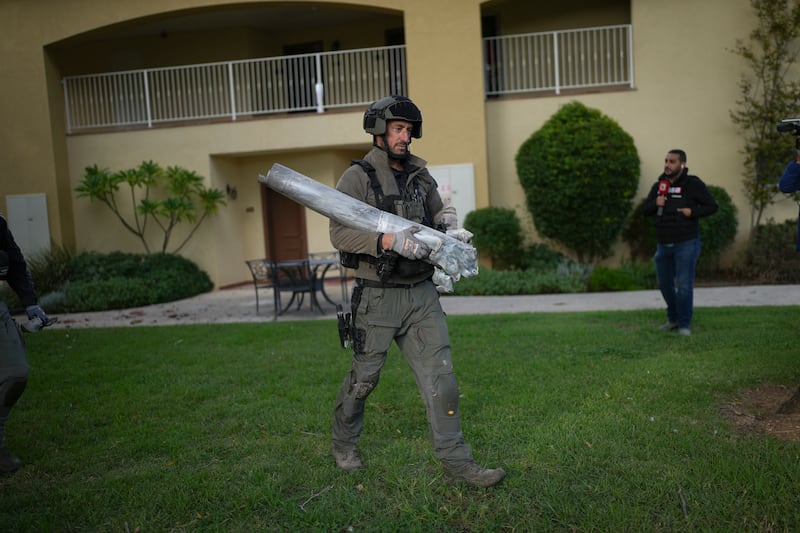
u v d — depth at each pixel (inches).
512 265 489.1
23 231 544.4
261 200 588.4
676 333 259.0
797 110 465.1
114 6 528.1
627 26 500.4
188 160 541.3
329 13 584.1
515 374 205.5
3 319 142.3
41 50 534.6
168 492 128.2
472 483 124.6
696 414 160.2
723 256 495.5
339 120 524.1
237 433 163.8
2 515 121.7
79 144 553.6
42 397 203.6
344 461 137.8
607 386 187.2
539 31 564.1
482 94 497.0
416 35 503.8
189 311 422.3
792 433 145.9
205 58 617.0
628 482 125.1
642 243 486.9
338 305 130.6
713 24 490.0
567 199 456.1
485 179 500.1
